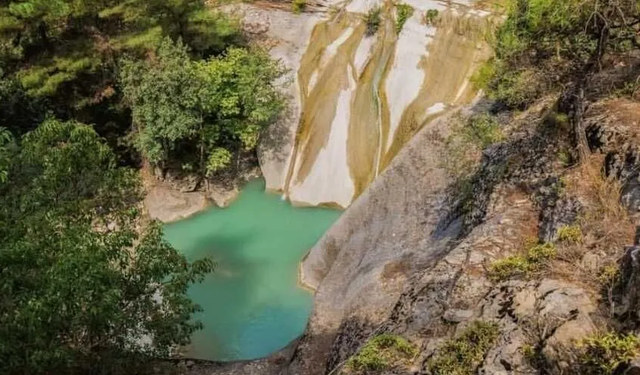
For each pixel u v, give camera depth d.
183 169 24.52
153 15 23.20
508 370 8.56
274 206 23.94
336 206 23.48
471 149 17.56
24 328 8.98
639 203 10.67
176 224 23.02
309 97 25.06
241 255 21.28
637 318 8.18
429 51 23.23
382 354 9.99
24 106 22.36
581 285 9.47
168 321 11.30
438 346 9.76
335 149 24.05
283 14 27.48
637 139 11.76
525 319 9.19
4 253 9.20
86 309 9.43
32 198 11.24
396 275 15.09
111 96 23.56
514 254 11.66
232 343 17.45
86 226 10.79
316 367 14.73
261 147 25.05
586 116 13.38
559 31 13.66
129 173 14.04
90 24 22.28
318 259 19.66
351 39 25.12
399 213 18.06
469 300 10.49
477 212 14.66
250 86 23.27
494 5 22.52
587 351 8.02
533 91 17.53
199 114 22.78
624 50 14.01
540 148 14.27
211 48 25.36
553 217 11.79
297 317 18.41
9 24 19.41
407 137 22.42
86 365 10.98
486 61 20.23
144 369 12.56
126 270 11.27
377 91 23.77
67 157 11.94
